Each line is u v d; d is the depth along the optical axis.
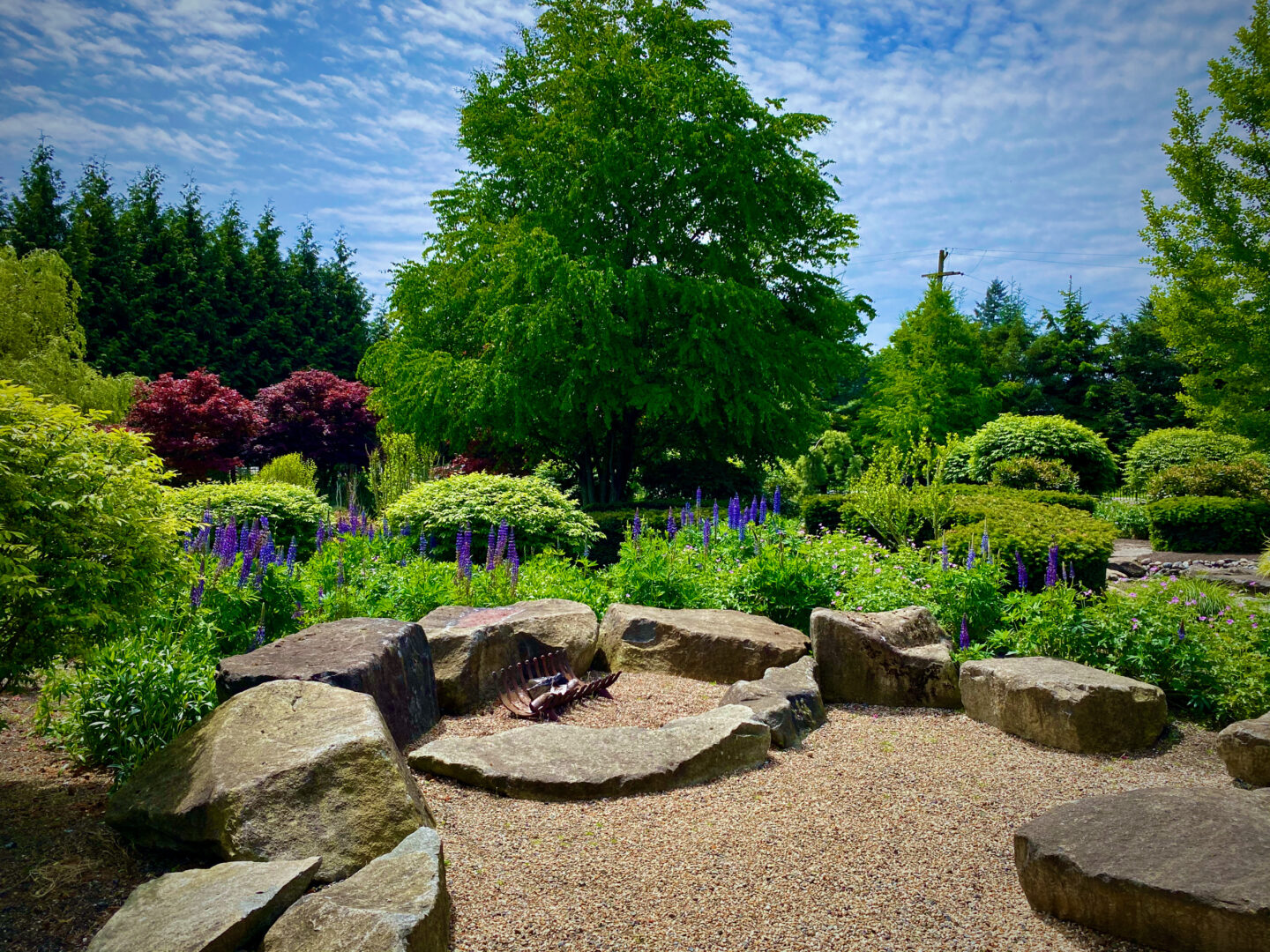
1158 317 16.64
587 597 7.07
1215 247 15.80
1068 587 6.30
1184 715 5.30
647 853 3.23
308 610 6.07
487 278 16.61
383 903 2.41
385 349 19.05
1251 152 15.45
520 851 3.23
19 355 18.89
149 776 3.27
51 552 3.38
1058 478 19.03
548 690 5.24
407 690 4.54
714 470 18.77
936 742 4.72
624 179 16.28
